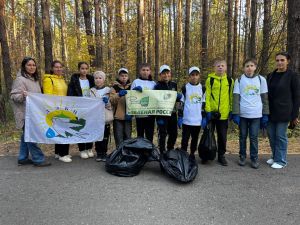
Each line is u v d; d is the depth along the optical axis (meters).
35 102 5.81
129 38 16.83
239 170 5.76
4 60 13.79
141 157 5.48
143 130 6.38
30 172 5.60
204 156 6.04
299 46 8.55
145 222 3.86
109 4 16.98
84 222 3.86
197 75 5.99
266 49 11.77
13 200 4.46
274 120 5.80
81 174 5.50
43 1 11.86
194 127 6.11
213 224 3.82
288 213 4.12
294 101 5.70
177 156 5.38
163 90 6.02
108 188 4.88
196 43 24.38
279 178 5.36
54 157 6.57
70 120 6.06
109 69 14.13
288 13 8.74
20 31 32.84
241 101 5.83
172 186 4.98
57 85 6.13
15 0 26.64
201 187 4.95
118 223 3.84
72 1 26.23
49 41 12.12
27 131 5.74
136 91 6.04
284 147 5.87
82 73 6.25
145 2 22.67
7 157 6.57
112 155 5.56
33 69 5.86
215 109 5.89
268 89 5.85
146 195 4.64
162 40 29.83
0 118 11.38
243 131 5.97
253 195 4.66
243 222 3.88
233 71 18.19
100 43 14.39
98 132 6.18
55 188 4.88
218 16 29.17
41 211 4.14
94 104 6.14
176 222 3.87
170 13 30.78
